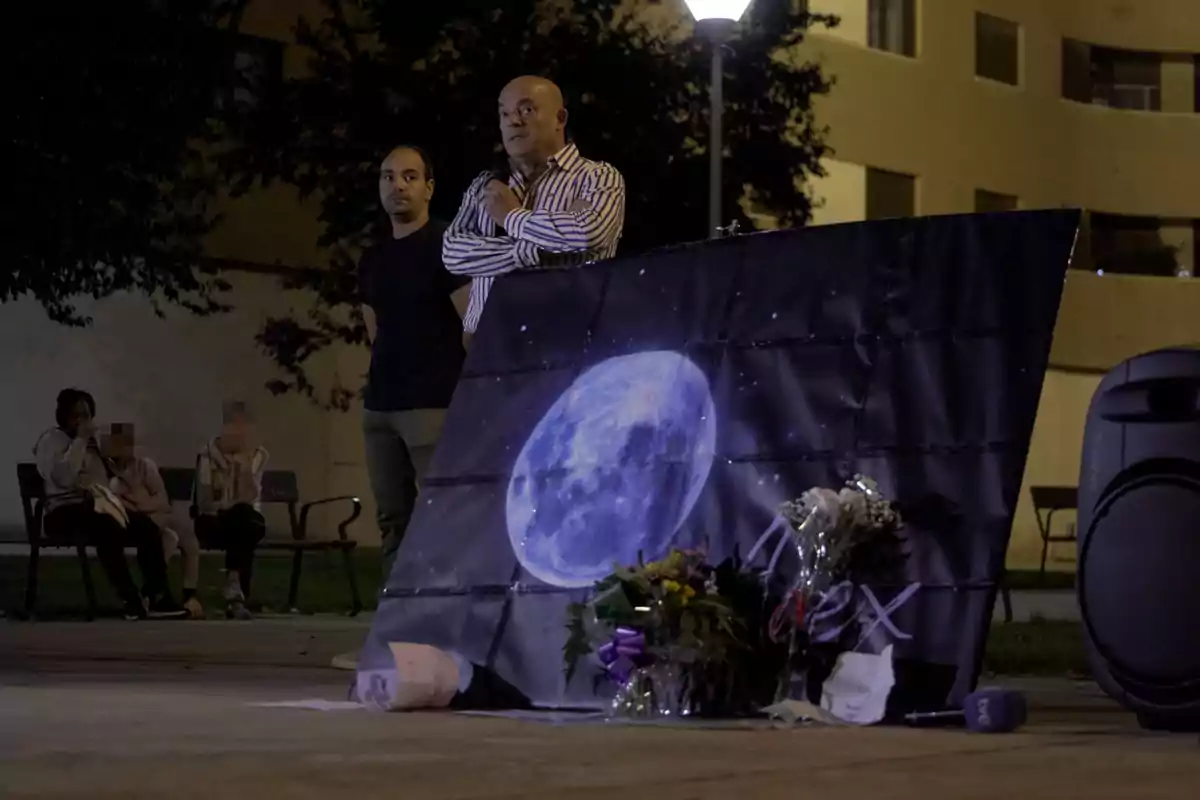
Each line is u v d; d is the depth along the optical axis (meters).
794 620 7.84
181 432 36.88
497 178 10.26
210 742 7.15
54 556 31.17
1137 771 6.33
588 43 27.39
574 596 8.63
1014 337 7.88
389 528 11.24
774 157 29.62
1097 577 8.03
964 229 8.17
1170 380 7.89
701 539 8.41
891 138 50.44
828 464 8.16
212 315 37.22
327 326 30.59
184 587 19.92
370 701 8.64
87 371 35.75
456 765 6.42
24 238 25.83
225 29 28.27
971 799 5.61
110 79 25.95
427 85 27.31
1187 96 57.53
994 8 53.66
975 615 7.56
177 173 27.72
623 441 8.88
